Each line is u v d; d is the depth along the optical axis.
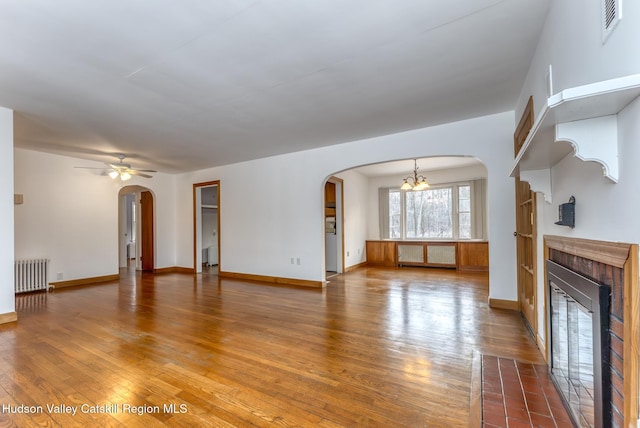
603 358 1.25
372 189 8.64
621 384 1.15
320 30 2.13
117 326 3.37
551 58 1.97
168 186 7.68
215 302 4.43
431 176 7.89
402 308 4.01
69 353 2.65
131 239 9.87
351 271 7.21
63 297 4.80
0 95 3.11
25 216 5.23
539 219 2.59
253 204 6.36
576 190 1.63
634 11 0.96
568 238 1.69
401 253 8.02
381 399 1.93
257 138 4.77
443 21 2.06
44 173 5.46
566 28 1.67
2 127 3.42
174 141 4.83
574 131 1.18
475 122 3.97
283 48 2.35
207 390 2.05
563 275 1.79
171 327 3.33
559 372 2.00
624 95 0.95
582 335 1.55
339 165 5.21
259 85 2.96
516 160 1.95
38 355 2.61
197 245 7.36
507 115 3.77
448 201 7.70
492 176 3.88
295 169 5.78
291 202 5.84
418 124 4.18
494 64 2.65
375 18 2.02
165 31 2.10
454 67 2.69
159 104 3.36
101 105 3.37
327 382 2.15
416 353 2.61
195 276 6.83
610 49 1.15
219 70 2.66
